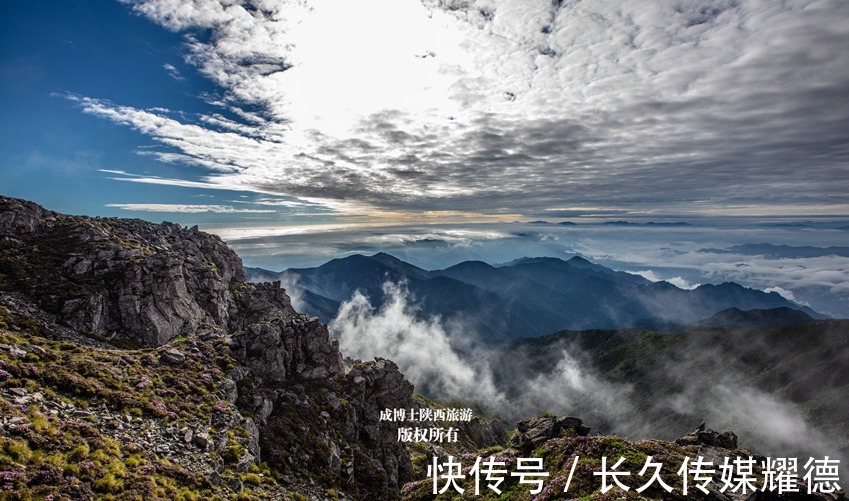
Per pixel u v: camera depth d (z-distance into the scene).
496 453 43.72
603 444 37.59
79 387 39.12
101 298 70.44
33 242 79.81
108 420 37.09
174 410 43.72
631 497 29.02
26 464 26.78
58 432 31.22
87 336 64.06
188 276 91.19
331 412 68.19
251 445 46.53
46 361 41.81
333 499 50.78
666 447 38.91
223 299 96.44
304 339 76.19
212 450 40.56
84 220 96.88
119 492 28.69
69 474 27.77
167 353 57.44
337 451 60.66
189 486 33.44
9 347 41.00
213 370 57.53
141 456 33.91
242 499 36.69
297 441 56.44
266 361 66.88
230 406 50.66
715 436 42.62
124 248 85.38
